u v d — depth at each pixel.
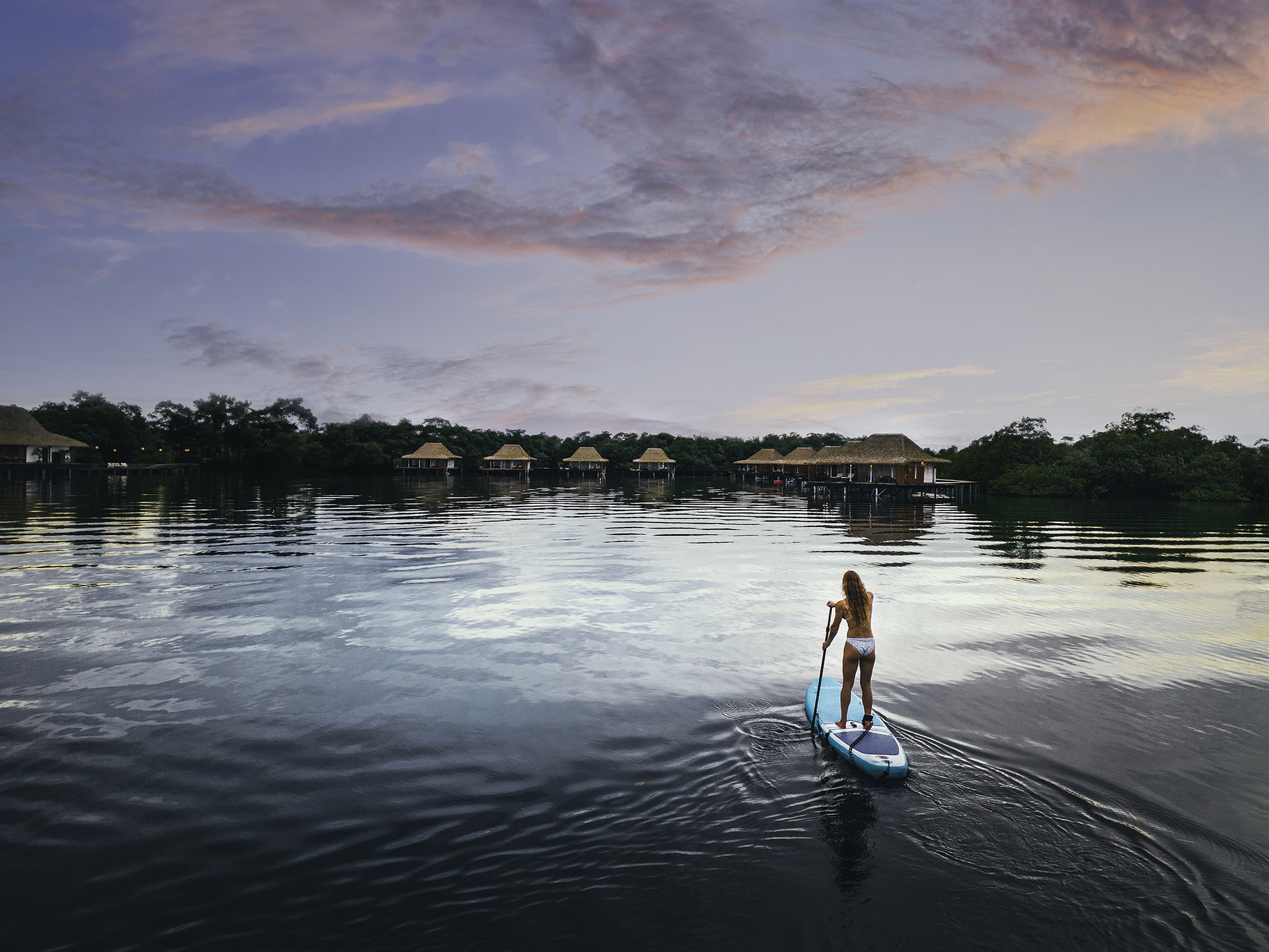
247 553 19.61
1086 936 4.07
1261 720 7.59
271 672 8.96
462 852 4.85
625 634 11.02
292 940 3.95
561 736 6.89
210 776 6.00
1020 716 7.59
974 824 5.28
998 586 15.91
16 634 10.77
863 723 6.88
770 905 4.32
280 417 105.06
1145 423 71.81
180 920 4.12
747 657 9.78
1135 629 11.80
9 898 4.29
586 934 4.04
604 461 116.25
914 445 59.44
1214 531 30.05
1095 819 5.38
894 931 4.10
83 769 6.11
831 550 22.39
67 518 29.34
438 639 10.67
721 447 125.56
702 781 5.92
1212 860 4.86
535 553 20.48
